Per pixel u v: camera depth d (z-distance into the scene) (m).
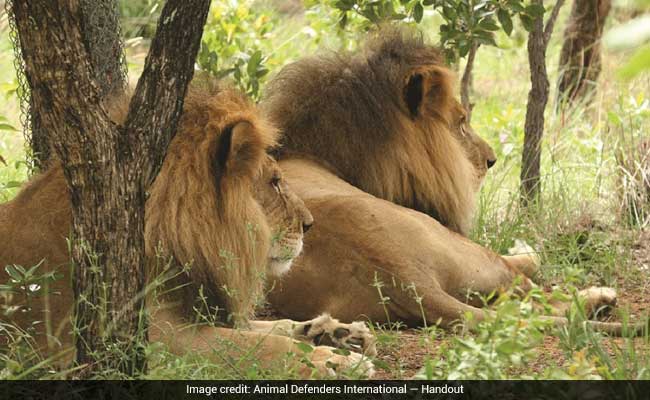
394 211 10.18
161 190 8.16
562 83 18.19
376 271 9.80
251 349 8.11
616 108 17.27
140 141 7.34
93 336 7.39
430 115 11.55
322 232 10.02
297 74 11.52
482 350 7.02
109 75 11.23
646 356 8.05
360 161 11.23
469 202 12.09
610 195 14.12
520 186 13.89
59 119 7.12
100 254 7.32
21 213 8.40
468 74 14.03
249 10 18.66
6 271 8.14
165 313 8.32
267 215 9.09
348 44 16.39
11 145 17.00
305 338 8.99
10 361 7.22
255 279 8.66
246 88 14.15
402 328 9.95
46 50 6.96
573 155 16.41
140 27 18.56
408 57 11.57
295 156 11.25
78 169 7.21
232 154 8.37
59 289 8.15
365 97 11.30
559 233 13.16
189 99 8.49
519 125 18.64
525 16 13.05
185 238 8.19
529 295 7.57
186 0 7.29
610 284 11.58
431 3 12.96
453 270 10.09
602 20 17.75
